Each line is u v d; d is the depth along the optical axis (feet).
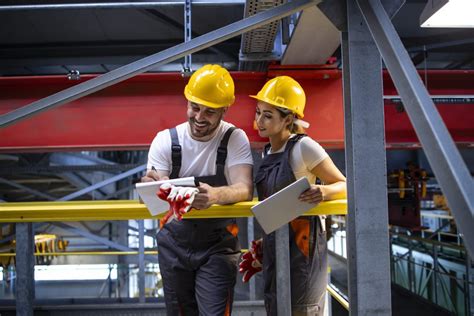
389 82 12.50
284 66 11.56
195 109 5.52
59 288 21.03
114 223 40.60
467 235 2.68
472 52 20.74
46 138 11.39
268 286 6.16
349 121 5.20
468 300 19.15
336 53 19.75
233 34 4.83
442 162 2.93
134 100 11.49
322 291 6.13
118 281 20.90
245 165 5.68
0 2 12.82
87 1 13.57
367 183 4.83
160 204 4.78
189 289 5.90
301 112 6.26
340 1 4.95
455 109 12.64
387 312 4.80
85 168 23.88
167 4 10.62
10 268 20.27
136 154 37.45
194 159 5.79
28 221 5.08
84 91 4.81
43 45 20.17
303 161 5.86
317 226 6.10
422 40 19.69
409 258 25.57
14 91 11.29
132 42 20.21
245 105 11.66
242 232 19.75
